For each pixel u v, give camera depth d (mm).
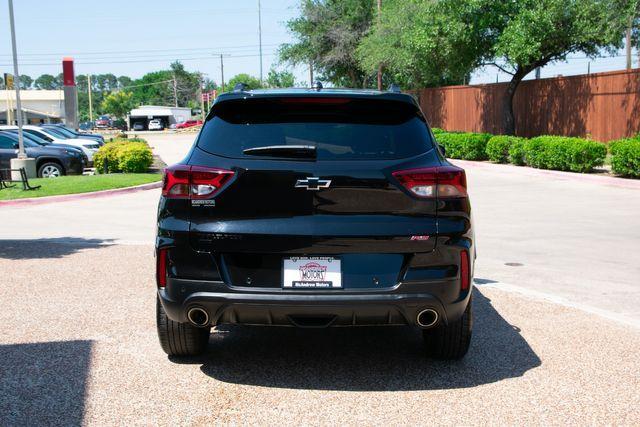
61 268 7609
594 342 4957
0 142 20219
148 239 9828
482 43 25297
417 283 3920
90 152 23672
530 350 4797
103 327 5320
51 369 4371
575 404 3834
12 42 19156
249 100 4145
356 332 5293
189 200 3986
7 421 3572
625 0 19219
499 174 19422
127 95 138500
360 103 4188
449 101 33156
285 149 3951
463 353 4488
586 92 23000
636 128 20812
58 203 14805
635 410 3748
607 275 7199
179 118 110875
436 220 3955
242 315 3963
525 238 9398
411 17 29328
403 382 4188
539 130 25750
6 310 5828
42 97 98562
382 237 3893
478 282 6879
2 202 14789
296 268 3926
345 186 3885
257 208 3922
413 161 3994
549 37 23281
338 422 3596
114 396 3934
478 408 3779
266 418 3645
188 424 3562
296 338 5125
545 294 6320
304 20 43562
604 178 16484
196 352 4543
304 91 4250
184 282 3988
